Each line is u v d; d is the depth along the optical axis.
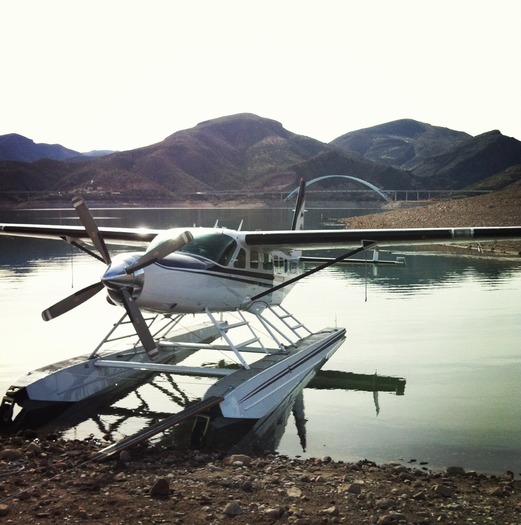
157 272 9.04
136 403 9.41
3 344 13.16
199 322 15.45
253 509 5.32
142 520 5.01
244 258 10.62
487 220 55.12
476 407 8.99
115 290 8.80
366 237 10.43
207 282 9.66
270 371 9.32
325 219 91.00
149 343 8.70
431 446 7.46
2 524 4.88
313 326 15.15
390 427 8.17
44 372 9.17
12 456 6.62
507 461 6.95
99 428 8.25
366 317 16.23
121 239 12.80
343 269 28.08
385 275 25.86
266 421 8.53
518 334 14.03
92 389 9.76
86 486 5.77
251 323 15.59
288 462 6.82
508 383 10.26
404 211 75.56
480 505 5.60
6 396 8.57
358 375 10.88
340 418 8.61
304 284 23.22
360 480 6.21
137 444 7.07
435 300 19.00
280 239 10.52
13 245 43.12
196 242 10.03
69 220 85.88
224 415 8.03
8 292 20.39
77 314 16.92
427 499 5.73
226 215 133.88
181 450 7.31
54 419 8.68
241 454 7.18
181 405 9.30
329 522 5.09
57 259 32.00
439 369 11.20
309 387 10.21
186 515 5.14
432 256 33.94
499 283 22.89
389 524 5.09
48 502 5.36
